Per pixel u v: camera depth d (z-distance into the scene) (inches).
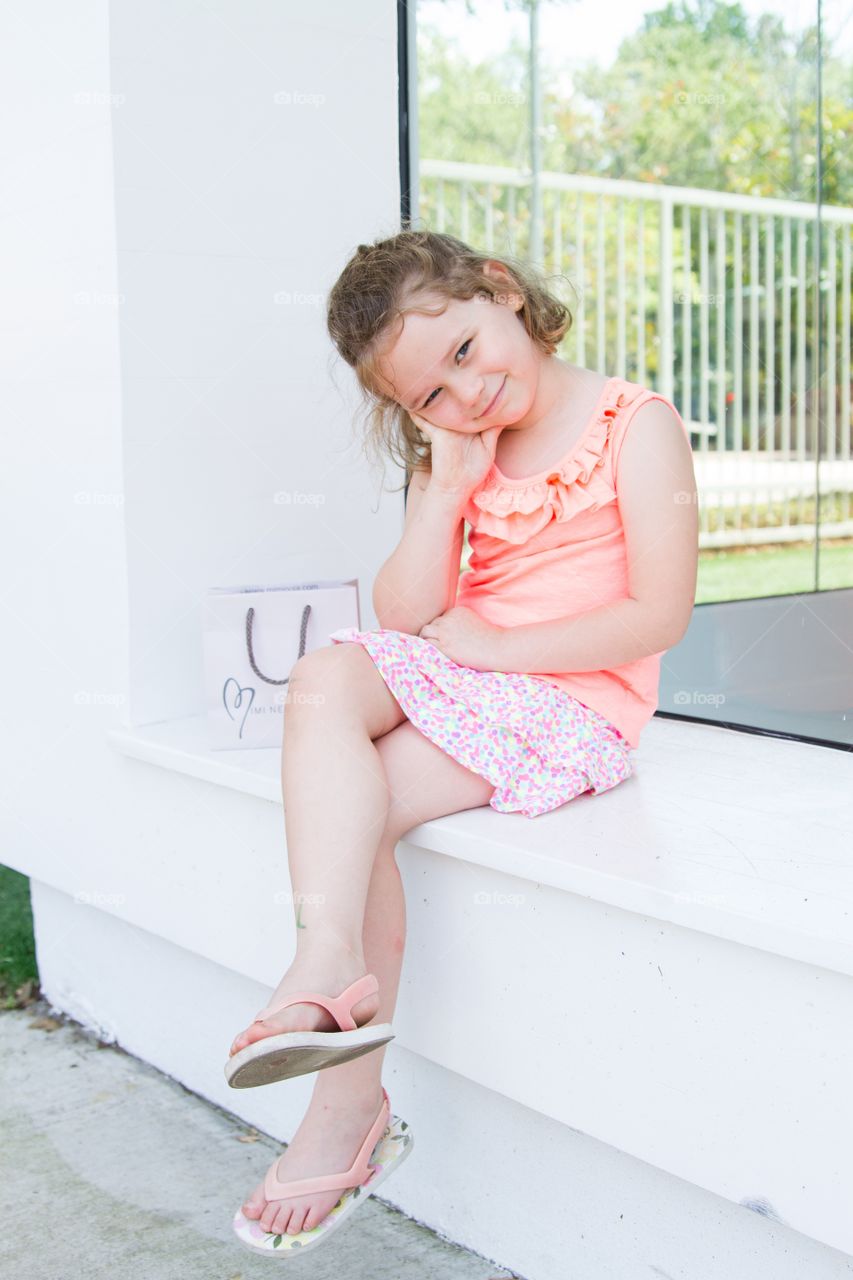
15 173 85.7
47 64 81.0
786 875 49.6
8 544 91.6
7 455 90.4
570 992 53.8
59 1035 92.7
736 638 115.2
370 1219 69.4
